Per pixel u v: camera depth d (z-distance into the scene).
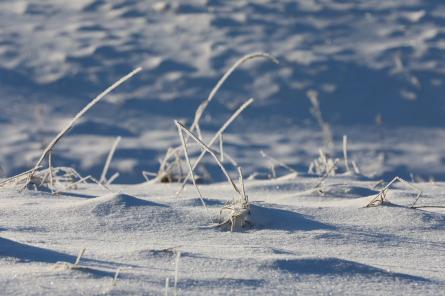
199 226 4.01
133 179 16.36
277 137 22.53
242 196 4.32
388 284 2.87
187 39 33.31
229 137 22.23
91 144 18.91
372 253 3.62
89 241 3.55
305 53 31.69
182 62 30.61
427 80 28.94
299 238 3.84
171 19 35.97
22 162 16.55
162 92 27.39
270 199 5.42
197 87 28.17
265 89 28.16
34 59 29.55
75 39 32.28
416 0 39.09
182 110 25.75
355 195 5.52
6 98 24.97
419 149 21.31
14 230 3.74
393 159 19.77
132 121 23.53
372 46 32.78
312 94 14.24
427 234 4.10
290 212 4.40
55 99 25.53
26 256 2.98
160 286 2.60
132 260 3.02
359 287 2.80
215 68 30.09
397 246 3.79
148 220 4.03
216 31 34.31
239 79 29.05
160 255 3.09
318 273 2.93
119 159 17.44
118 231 3.83
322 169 8.17
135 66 29.86
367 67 30.12
